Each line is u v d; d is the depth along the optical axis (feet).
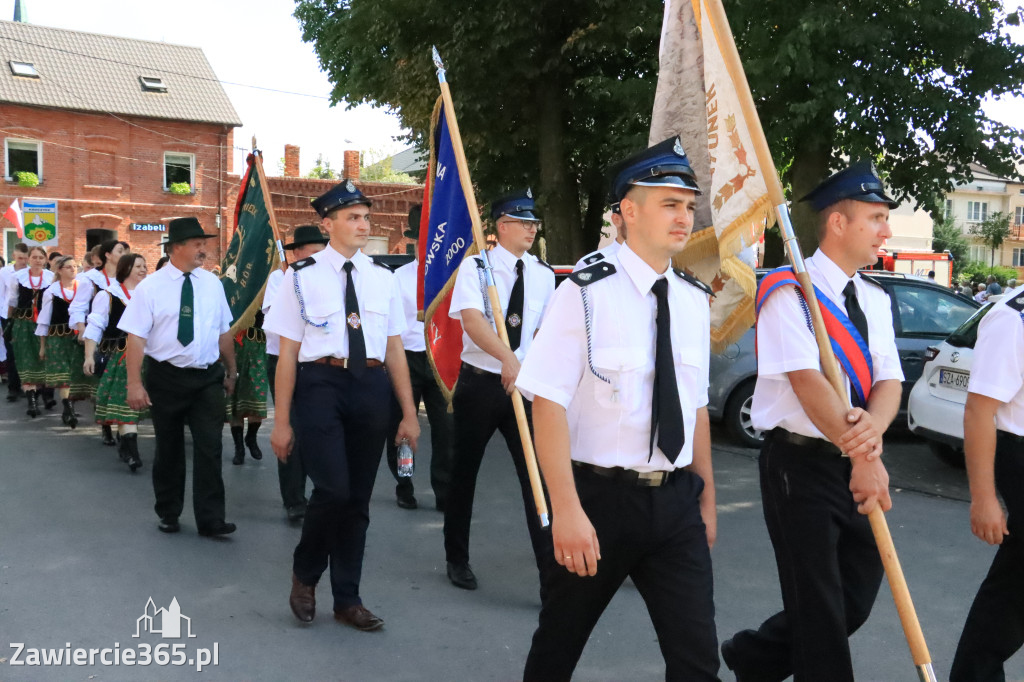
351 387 13.70
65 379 31.19
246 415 25.25
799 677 9.37
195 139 107.65
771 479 9.62
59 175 101.50
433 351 15.48
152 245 106.42
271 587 15.57
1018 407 10.03
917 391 24.72
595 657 12.93
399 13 47.26
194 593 15.15
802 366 8.94
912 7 39.24
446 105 13.71
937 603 15.21
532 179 53.98
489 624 14.05
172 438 18.30
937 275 100.94
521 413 11.07
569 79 50.62
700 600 8.29
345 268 13.93
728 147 10.89
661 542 8.43
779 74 37.52
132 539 18.02
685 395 8.68
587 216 57.67
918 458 26.99
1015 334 9.77
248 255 21.02
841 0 38.78
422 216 15.93
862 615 9.66
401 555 17.51
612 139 49.93
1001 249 189.26
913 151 43.91
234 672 12.16
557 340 8.18
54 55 105.29
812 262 9.84
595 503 8.39
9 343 37.29
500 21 44.47
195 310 17.92
